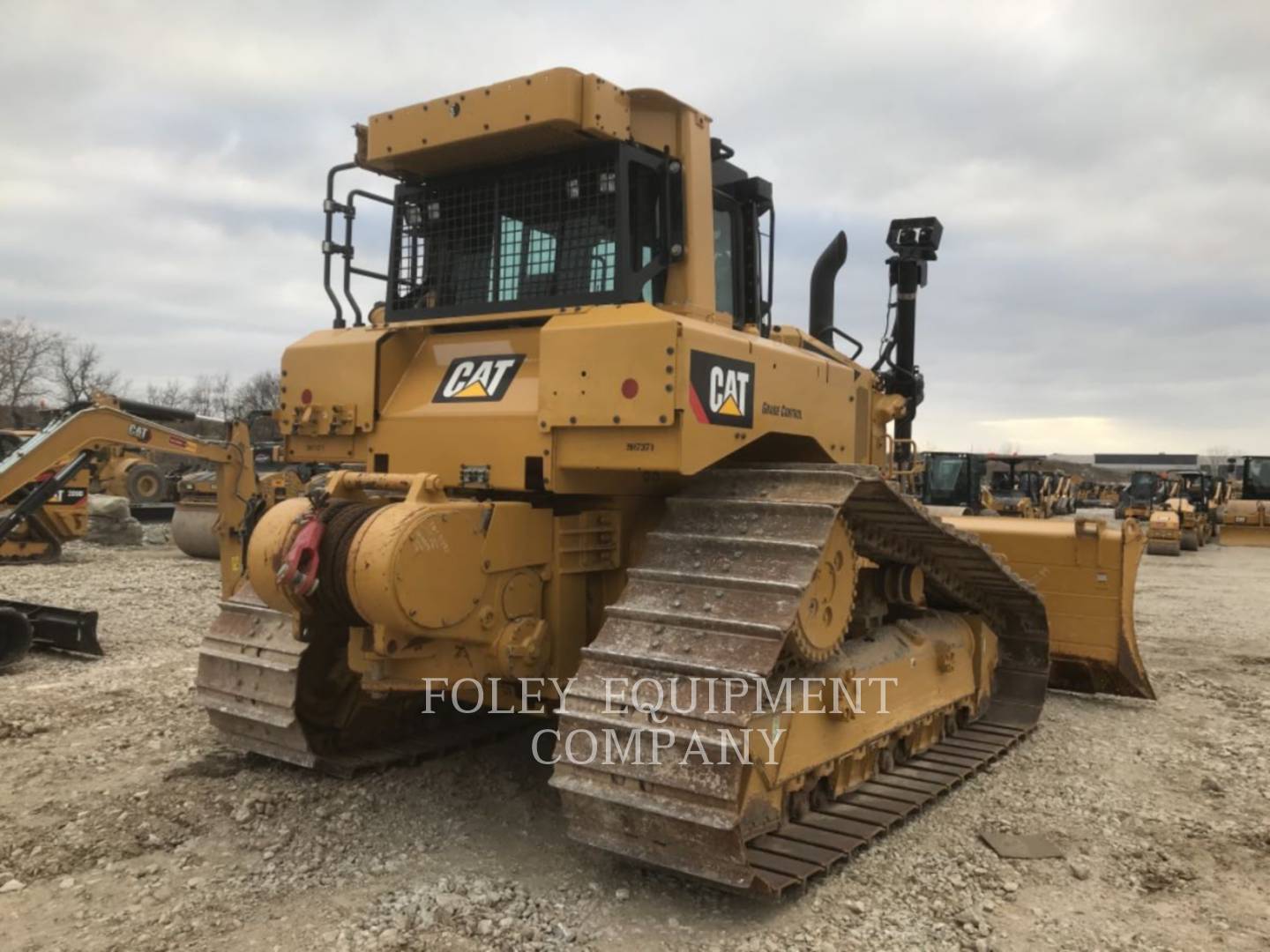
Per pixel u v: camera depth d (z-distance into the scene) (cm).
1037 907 383
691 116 473
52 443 846
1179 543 2292
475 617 405
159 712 628
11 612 759
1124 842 453
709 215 488
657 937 345
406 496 414
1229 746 612
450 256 511
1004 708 662
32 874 387
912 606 568
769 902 371
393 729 539
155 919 353
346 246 542
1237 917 377
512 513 418
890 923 362
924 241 802
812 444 496
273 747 494
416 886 379
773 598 364
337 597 390
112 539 1775
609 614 389
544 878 388
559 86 427
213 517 1517
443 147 468
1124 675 712
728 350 411
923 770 530
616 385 395
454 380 479
